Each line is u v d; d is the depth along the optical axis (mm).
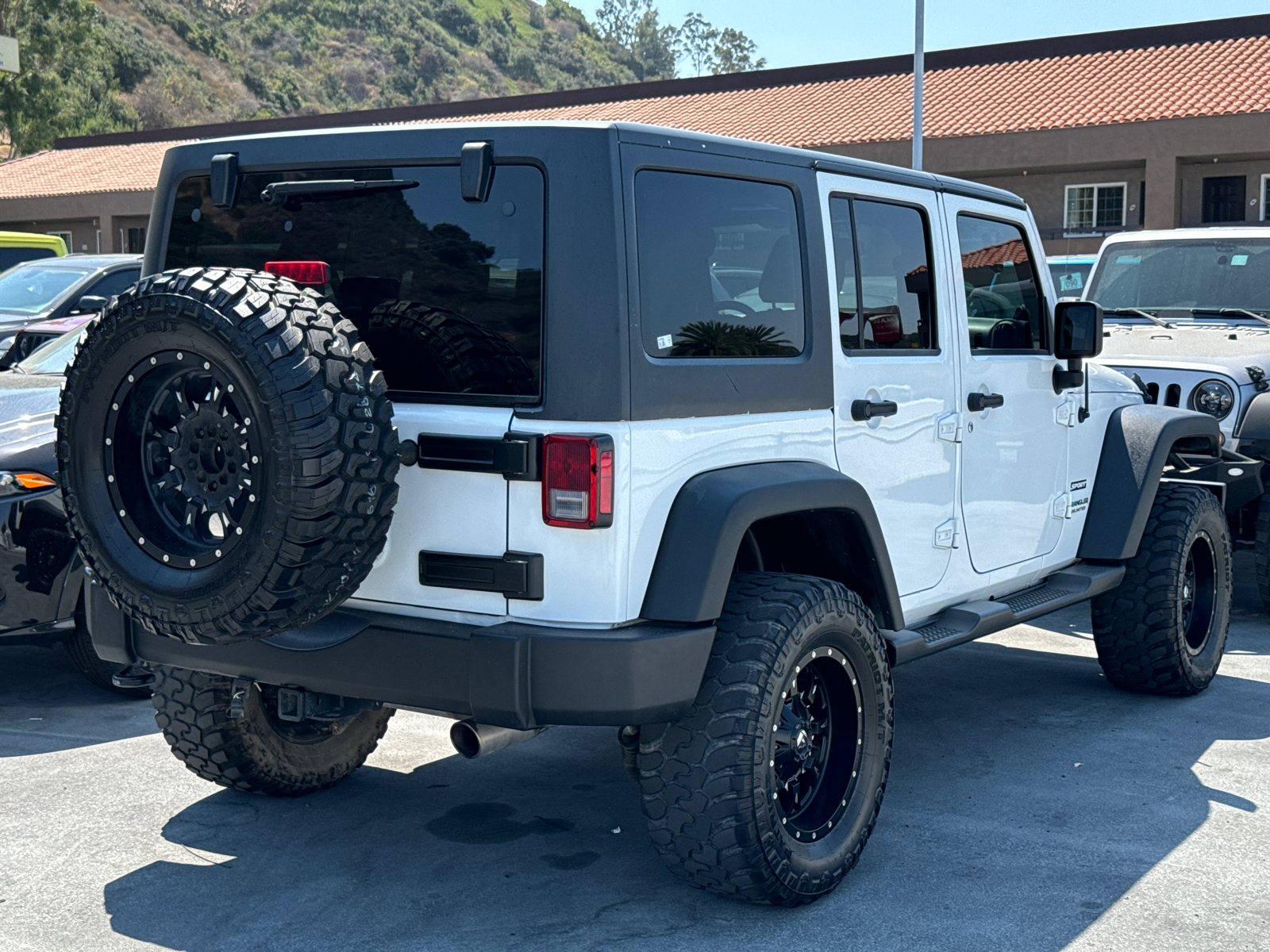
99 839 4098
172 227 3959
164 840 4098
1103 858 4000
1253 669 6328
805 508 3582
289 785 4398
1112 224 29703
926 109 30531
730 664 3404
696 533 3316
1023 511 5031
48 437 5340
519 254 3316
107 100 90062
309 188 3619
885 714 3840
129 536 3334
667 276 3373
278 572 3084
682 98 36344
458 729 3373
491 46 180375
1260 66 28703
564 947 3391
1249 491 6586
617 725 3232
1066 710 5641
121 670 5453
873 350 4148
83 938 3424
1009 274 5000
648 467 3271
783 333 3762
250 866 3902
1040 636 7090
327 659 3461
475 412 3318
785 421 3723
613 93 37531
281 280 3266
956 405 4555
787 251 3797
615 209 3203
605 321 3191
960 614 4621
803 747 3688
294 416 3000
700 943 3420
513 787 4648
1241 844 4113
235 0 156500
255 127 41281
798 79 34875
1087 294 8805
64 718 5406
